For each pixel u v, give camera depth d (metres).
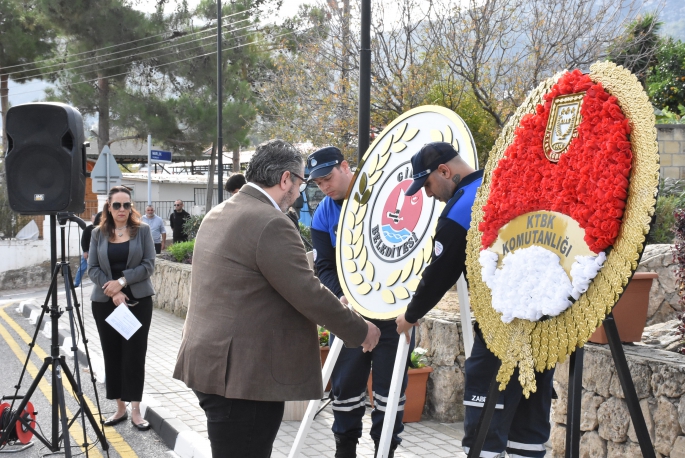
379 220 3.90
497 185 2.80
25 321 12.62
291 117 14.98
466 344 3.77
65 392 7.12
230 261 3.10
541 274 2.53
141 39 27.48
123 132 30.23
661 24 13.84
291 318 3.15
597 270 2.33
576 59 11.80
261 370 3.05
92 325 11.22
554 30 11.86
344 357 4.31
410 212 3.71
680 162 11.69
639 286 4.34
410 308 3.32
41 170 4.84
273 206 3.27
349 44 13.09
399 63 12.52
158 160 18.69
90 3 26.91
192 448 5.07
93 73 27.50
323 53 13.77
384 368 4.19
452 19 12.23
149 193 18.47
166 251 14.38
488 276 2.78
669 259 6.23
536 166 2.62
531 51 12.11
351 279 3.98
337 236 4.16
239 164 32.38
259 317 3.08
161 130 26.55
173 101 27.02
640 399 3.92
